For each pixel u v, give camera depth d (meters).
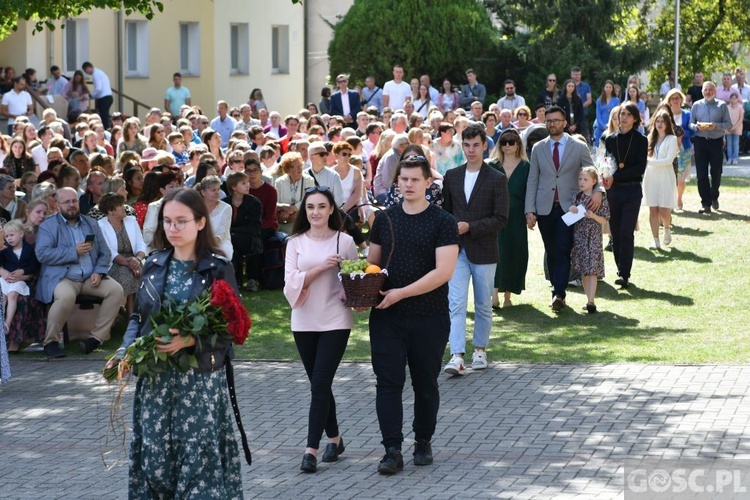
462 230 10.35
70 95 29.09
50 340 12.09
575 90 27.44
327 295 7.95
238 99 38.22
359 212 16.91
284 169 16.17
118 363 6.57
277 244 15.54
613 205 14.53
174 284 6.60
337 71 37.12
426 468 7.90
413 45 36.16
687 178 21.14
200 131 23.58
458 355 10.42
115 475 8.05
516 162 13.09
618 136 14.44
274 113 25.23
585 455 8.02
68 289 12.19
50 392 10.50
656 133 17.12
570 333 12.30
